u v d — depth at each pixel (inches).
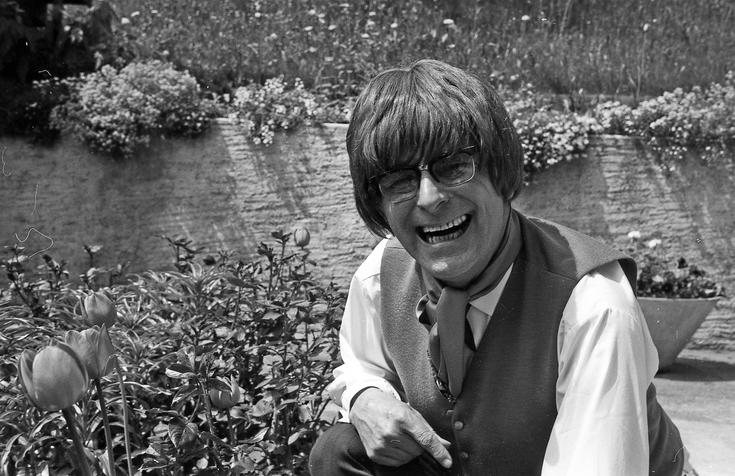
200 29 272.2
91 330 62.8
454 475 75.7
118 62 242.7
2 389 89.0
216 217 226.7
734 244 225.0
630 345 66.0
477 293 70.6
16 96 224.7
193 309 105.3
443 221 67.8
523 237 72.8
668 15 296.5
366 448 76.8
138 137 220.4
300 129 226.7
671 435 77.6
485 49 273.7
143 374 91.2
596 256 70.0
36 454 90.2
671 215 225.9
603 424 64.7
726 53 280.8
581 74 266.7
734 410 169.8
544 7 299.7
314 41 271.0
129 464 70.7
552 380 69.4
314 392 102.4
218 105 232.1
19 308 104.9
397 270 79.0
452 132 66.2
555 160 219.8
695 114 223.8
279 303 104.7
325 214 227.8
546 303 69.1
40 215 220.4
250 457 94.5
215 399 86.2
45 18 241.6
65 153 220.2
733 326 223.9
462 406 72.5
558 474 65.5
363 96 70.9
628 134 227.0
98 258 222.4
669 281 199.6
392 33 278.5
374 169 69.2
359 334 82.7
